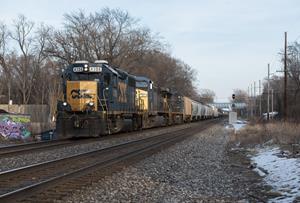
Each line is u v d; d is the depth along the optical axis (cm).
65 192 1138
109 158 1922
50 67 8612
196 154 2334
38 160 1861
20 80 9662
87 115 2892
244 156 2295
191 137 3597
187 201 1122
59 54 6725
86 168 1534
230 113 3972
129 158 1964
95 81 2955
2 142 3003
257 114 11706
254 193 1246
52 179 1262
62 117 2908
